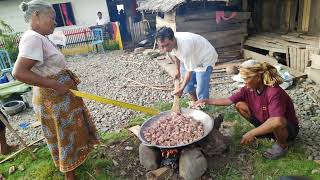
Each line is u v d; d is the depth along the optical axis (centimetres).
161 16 939
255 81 308
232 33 769
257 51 779
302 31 693
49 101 285
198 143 338
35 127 520
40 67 270
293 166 318
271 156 334
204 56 404
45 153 405
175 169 333
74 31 1262
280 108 295
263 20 809
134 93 643
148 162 335
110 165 362
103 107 576
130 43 1380
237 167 331
